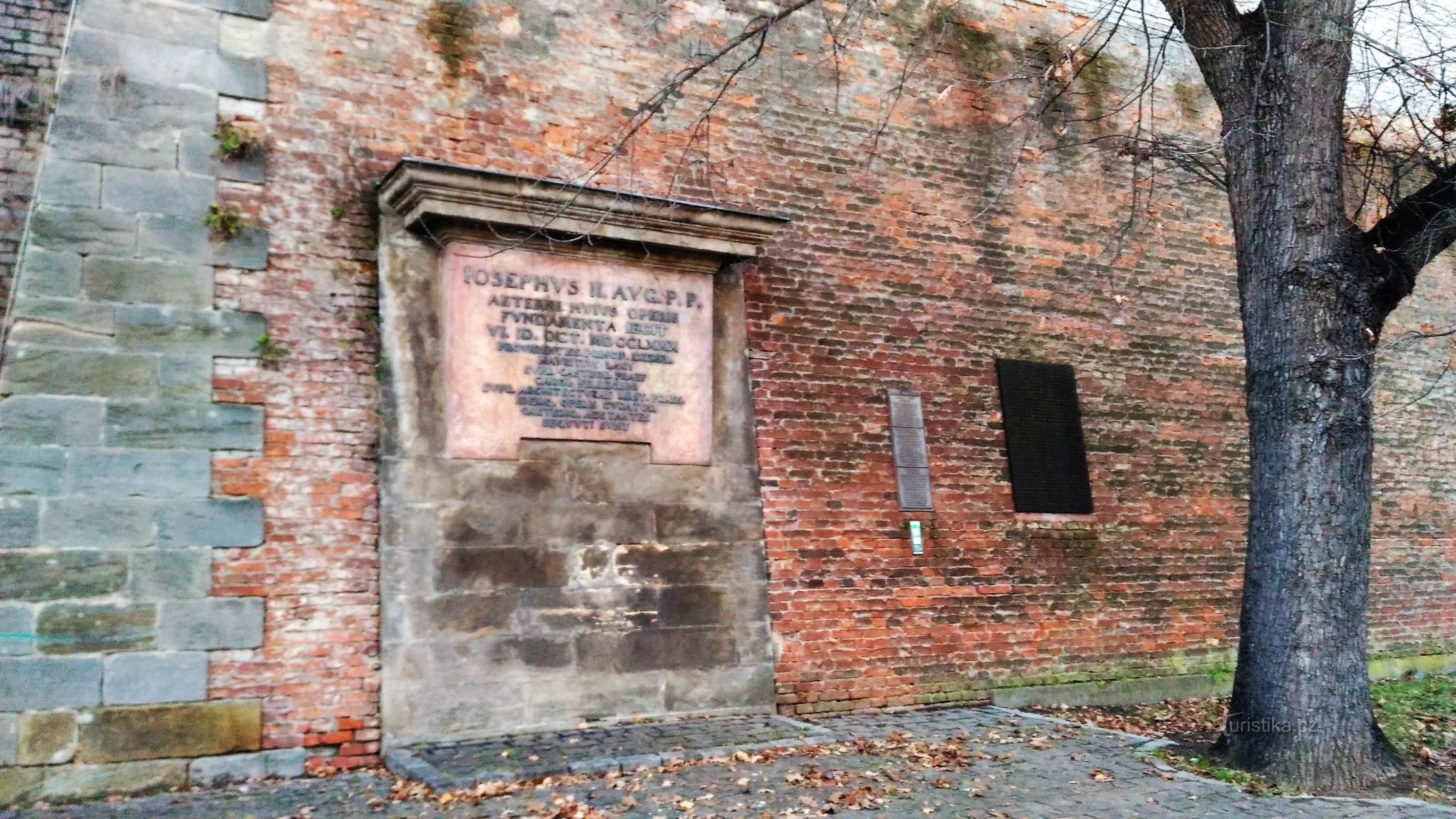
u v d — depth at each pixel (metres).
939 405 9.87
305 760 6.98
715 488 8.66
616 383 8.30
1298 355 7.41
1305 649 7.13
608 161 7.60
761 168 9.39
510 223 7.80
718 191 9.16
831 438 9.27
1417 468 12.67
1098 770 7.17
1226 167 8.04
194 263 7.19
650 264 8.51
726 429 8.79
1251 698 7.32
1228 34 7.85
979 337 10.20
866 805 6.20
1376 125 11.67
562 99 8.62
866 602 9.16
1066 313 10.70
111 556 6.70
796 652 8.80
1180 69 11.87
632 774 6.80
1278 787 6.86
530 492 7.91
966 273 10.23
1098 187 11.12
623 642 8.08
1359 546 7.30
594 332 8.25
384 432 7.55
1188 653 10.64
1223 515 11.18
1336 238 7.48
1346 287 7.42
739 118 9.37
